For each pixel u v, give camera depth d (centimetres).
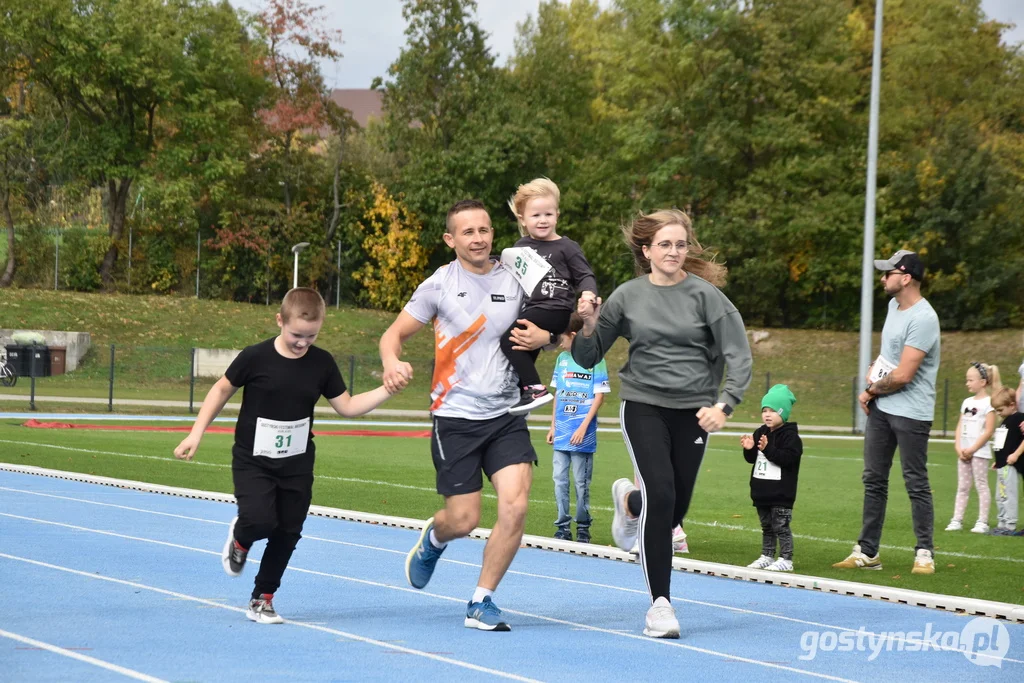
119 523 2023
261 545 1816
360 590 1451
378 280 10475
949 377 8294
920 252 9206
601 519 2458
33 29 9344
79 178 10112
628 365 1274
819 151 9931
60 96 9988
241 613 1252
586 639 1172
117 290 10238
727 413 1208
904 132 10181
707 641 1187
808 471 3928
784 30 9844
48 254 10075
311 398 1177
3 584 1384
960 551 2078
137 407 6353
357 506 2519
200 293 10606
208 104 10269
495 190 10169
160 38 9750
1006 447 2375
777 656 1118
